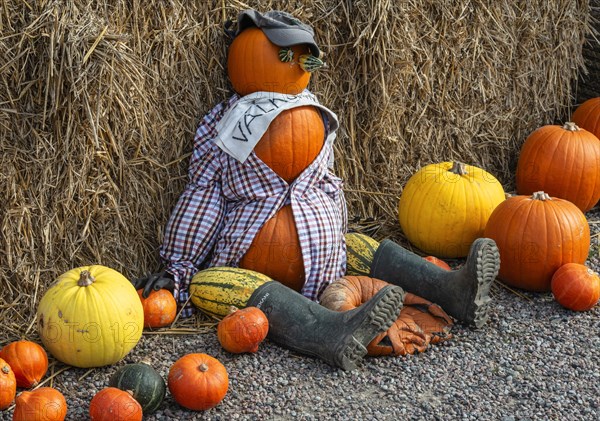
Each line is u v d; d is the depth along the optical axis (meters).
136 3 4.40
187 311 4.56
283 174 4.65
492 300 4.75
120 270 4.60
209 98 4.69
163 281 4.52
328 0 4.81
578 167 5.20
